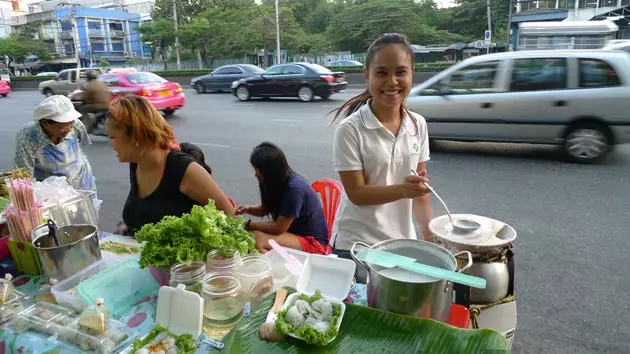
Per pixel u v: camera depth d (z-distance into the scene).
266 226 2.43
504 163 5.54
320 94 12.39
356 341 1.11
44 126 2.61
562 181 4.75
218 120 9.84
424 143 1.84
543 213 3.91
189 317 1.21
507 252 1.36
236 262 1.41
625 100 4.88
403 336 1.10
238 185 5.13
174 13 29.64
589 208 3.97
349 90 16.36
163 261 1.36
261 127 8.76
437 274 1.11
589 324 2.37
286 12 29.09
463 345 1.04
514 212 3.96
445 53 27.09
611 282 2.76
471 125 5.75
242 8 30.05
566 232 3.50
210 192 1.93
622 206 3.98
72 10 38.91
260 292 1.35
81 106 8.06
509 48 22.11
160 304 1.26
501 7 27.95
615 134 5.07
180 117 10.45
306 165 5.85
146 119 1.83
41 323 1.25
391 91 1.56
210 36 29.42
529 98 5.34
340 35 30.25
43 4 44.81
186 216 1.43
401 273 1.15
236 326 1.18
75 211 1.89
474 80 5.68
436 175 5.16
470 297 1.33
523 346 2.22
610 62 4.93
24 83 25.70
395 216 1.80
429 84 6.00
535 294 2.66
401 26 28.52
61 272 1.53
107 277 1.45
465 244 1.29
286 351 1.09
